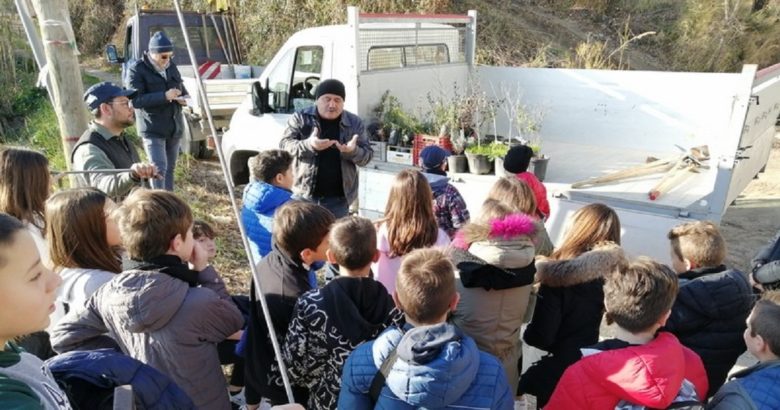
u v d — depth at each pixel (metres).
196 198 6.69
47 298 1.17
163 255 2.00
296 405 1.53
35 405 1.00
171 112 5.25
